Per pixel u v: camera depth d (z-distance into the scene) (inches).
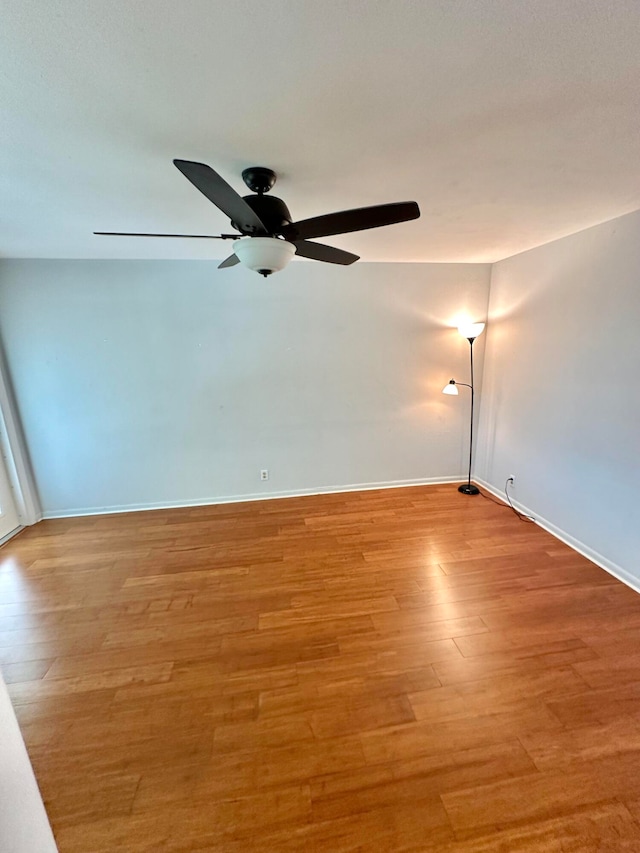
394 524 129.3
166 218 85.7
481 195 76.2
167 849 47.4
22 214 81.9
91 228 92.4
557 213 89.4
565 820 49.7
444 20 33.5
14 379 128.1
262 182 62.9
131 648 78.9
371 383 150.5
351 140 53.8
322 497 152.4
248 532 125.6
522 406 134.3
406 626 83.5
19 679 71.9
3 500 125.1
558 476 119.3
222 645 79.2
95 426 136.6
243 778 54.9
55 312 126.6
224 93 43.1
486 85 42.3
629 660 74.0
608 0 31.6
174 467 144.5
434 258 135.9
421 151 57.4
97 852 47.1
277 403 145.8
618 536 99.7
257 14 32.7
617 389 97.5
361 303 142.6
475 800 51.9
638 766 55.8
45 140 52.6
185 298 132.3
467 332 138.1
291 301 138.3
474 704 65.4
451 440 161.9
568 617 85.5
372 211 53.3
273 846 47.6
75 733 61.6
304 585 98.1
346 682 70.0
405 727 61.7
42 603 93.2
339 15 32.9
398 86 42.2
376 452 157.3
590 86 42.6
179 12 32.4
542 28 34.4
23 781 29.3
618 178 69.1
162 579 101.7
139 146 54.5
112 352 132.3
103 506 142.7
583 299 106.1
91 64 37.9
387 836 48.3
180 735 61.1
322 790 53.3
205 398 140.9
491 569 103.7
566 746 58.6
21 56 36.5
